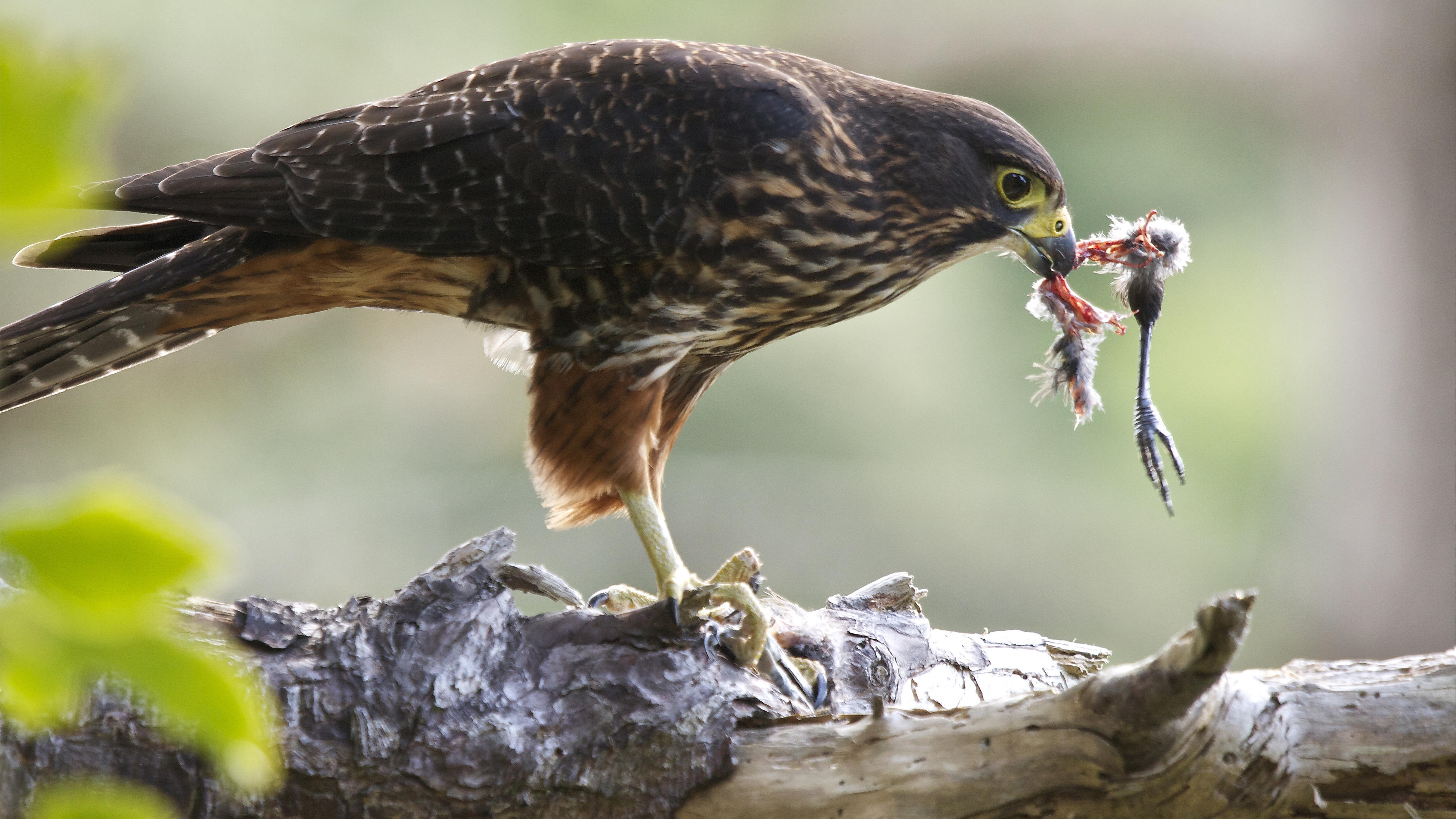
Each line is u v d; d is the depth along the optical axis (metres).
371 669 5.86
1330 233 23.39
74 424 21.52
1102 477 24.05
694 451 22.02
